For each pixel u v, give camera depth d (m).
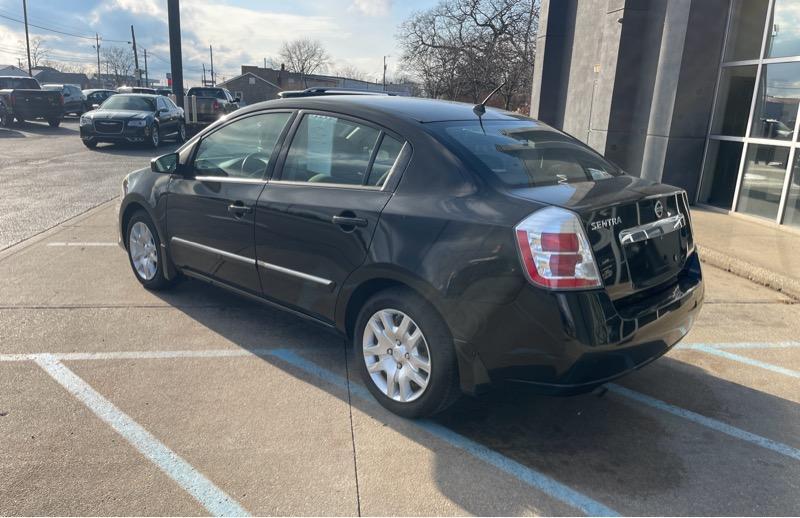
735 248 6.93
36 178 11.55
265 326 4.66
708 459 3.15
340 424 3.34
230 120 4.48
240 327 4.62
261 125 4.23
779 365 4.31
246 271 4.19
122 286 5.46
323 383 3.79
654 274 3.23
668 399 3.79
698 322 5.08
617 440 3.30
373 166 3.53
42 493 2.69
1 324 4.53
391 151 3.48
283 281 3.92
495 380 3.01
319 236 3.61
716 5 8.78
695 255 3.72
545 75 13.54
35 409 3.37
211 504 2.67
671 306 3.24
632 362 3.02
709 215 8.80
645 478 2.98
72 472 2.84
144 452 3.01
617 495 2.84
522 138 3.74
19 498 2.65
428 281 3.07
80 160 14.49
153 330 4.51
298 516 2.62
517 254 2.82
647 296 3.18
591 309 2.80
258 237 4.01
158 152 16.94
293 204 3.76
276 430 3.25
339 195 3.57
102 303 5.02
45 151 16.33
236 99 29.91
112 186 10.85
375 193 3.43
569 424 3.45
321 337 4.50
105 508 2.61
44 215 8.30
